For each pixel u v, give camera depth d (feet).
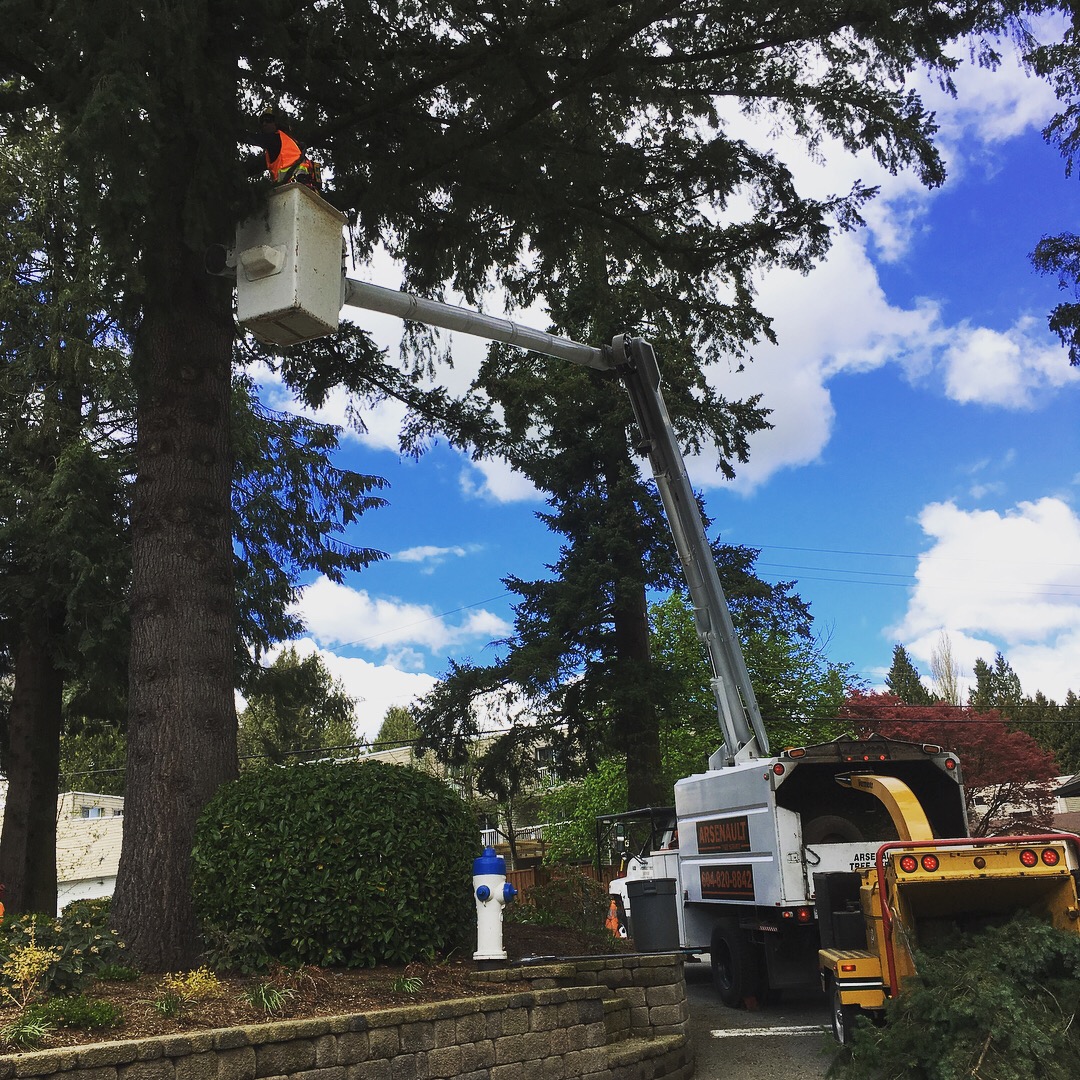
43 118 35.09
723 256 38.81
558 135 33.71
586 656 77.36
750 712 41.88
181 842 24.88
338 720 70.33
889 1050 19.02
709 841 38.75
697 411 71.26
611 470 79.92
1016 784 112.16
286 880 21.90
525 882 102.22
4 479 49.62
